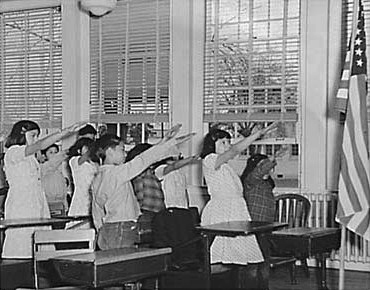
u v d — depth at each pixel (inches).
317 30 260.4
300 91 265.0
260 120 271.4
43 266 189.8
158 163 239.3
